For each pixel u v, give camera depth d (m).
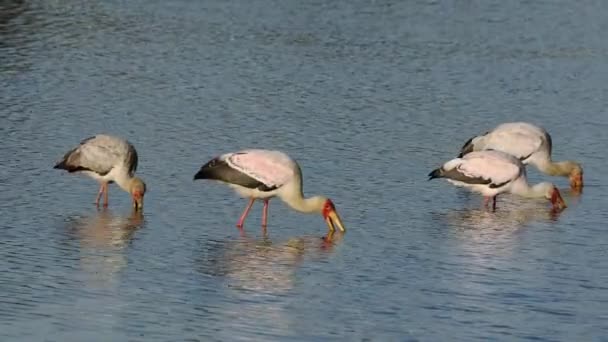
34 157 24.02
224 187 22.42
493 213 21.56
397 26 40.69
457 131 27.61
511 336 15.52
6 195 21.45
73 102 28.97
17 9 41.06
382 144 26.11
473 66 35.09
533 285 17.48
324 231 20.12
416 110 29.61
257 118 28.06
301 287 17.20
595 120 29.16
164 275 17.56
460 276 17.84
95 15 40.62
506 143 23.88
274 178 19.89
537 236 20.09
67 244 18.88
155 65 33.62
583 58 36.69
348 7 43.72
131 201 21.53
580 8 44.34
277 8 43.00
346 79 32.75
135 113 28.16
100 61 33.84
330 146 25.75
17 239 19.05
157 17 40.66
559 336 15.55
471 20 41.97
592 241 19.86
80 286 16.95
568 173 23.72
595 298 16.98
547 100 31.23
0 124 26.59
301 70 33.69
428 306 16.53
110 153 20.88
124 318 15.78
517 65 35.41
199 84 31.53
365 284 17.44
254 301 16.59
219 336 15.27
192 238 19.47
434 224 20.67
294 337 15.30
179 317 15.88
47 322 15.55
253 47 36.53
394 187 22.89
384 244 19.41
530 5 44.72
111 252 18.58
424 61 35.53
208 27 39.31
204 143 25.61
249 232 19.91
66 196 21.59
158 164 23.86
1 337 14.98
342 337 15.33
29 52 34.62
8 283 16.97
